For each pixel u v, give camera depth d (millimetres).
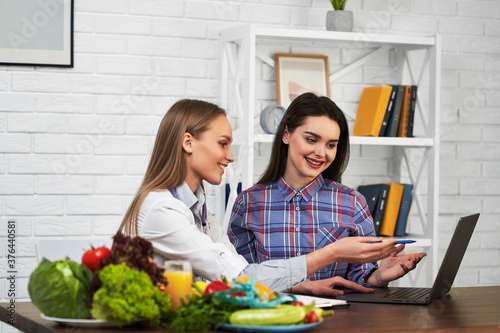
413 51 3611
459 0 3693
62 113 3109
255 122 3365
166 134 1928
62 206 3113
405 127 3383
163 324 1435
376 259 1871
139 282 1393
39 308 1455
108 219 3166
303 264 1834
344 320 1608
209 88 3307
